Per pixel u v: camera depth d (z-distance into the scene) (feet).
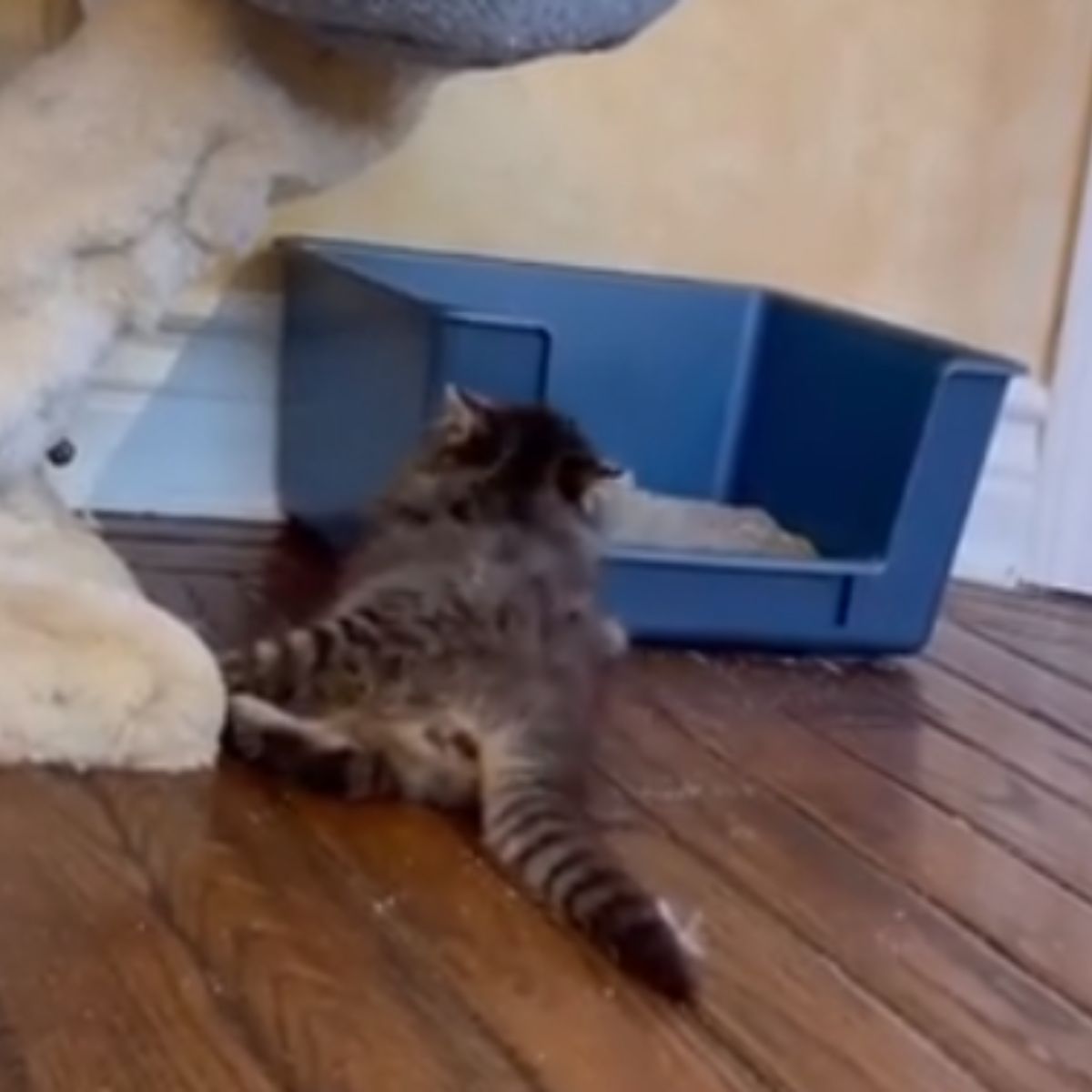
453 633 4.72
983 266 7.66
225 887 4.05
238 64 4.82
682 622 6.14
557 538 5.02
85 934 3.77
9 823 4.25
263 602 6.04
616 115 7.18
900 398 6.37
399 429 5.99
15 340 4.86
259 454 7.04
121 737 4.57
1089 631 7.23
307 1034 3.50
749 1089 3.51
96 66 4.82
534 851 4.22
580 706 4.76
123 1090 3.23
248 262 6.90
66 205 4.79
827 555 6.64
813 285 7.56
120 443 6.87
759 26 7.25
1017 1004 3.99
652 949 3.85
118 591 4.87
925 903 4.45
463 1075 3.43
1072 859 4.83
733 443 7.35
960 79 7.48
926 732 5.76
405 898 4.11
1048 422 7.72
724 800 4.97
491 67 4.61
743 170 7.37
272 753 4.60
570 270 7.04
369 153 5.15
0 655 4.54
